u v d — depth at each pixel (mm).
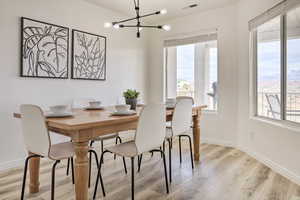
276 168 2498
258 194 1939
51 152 1750
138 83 4426
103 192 1913
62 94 3098
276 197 1884
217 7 3680
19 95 2646
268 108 2857
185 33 4109
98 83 3629
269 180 2246
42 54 2838
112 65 3867
